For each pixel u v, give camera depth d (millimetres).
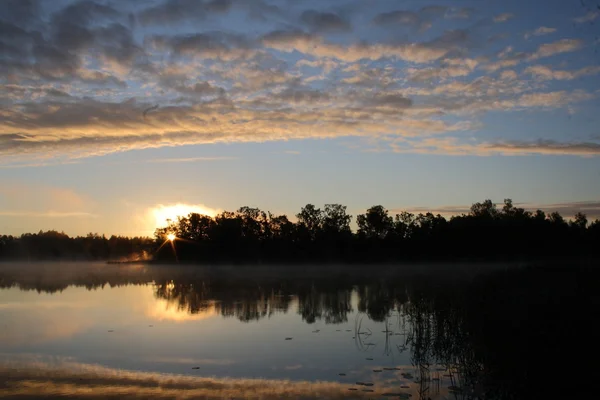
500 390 12391
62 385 14031
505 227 85562
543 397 11391
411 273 63531
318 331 21438
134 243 156875
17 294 39812
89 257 150750
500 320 17797
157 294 38906
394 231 96812
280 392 13258
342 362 16172
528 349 14031
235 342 19328
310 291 40031
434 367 15336
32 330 22109
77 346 18828
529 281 30344
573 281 28297
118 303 32500
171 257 103438
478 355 15125
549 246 82312
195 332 21469
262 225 105312
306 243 98312
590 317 16156
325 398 12773
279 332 21328
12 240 145250
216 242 100875
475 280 37344
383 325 22656
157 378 14648
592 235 83562
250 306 30203
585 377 11789
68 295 38625
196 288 44688
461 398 12383
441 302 26500
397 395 12836
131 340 19812
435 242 88500
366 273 66750
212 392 13398
